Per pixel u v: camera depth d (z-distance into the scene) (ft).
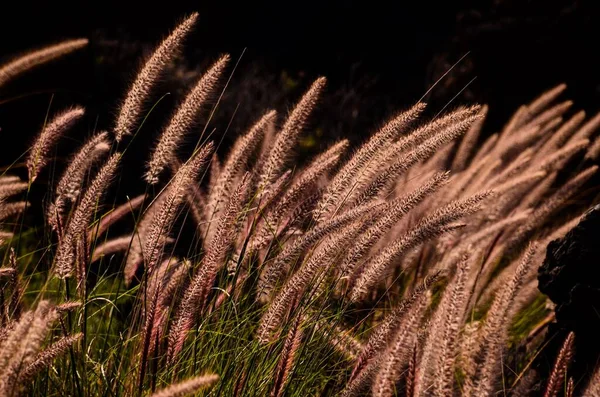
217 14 79.92
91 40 40.83
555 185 38.17
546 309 24.62
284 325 16.25
